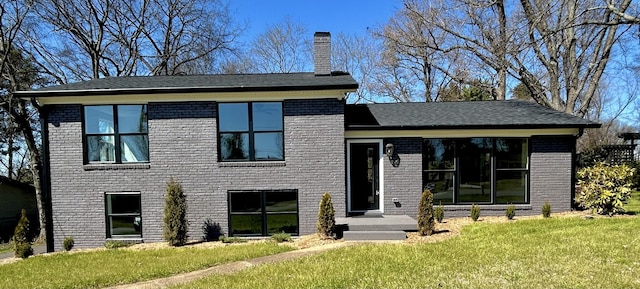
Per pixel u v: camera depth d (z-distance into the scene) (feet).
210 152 32.58
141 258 26.43
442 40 74.95
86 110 32.81
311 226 32.83
